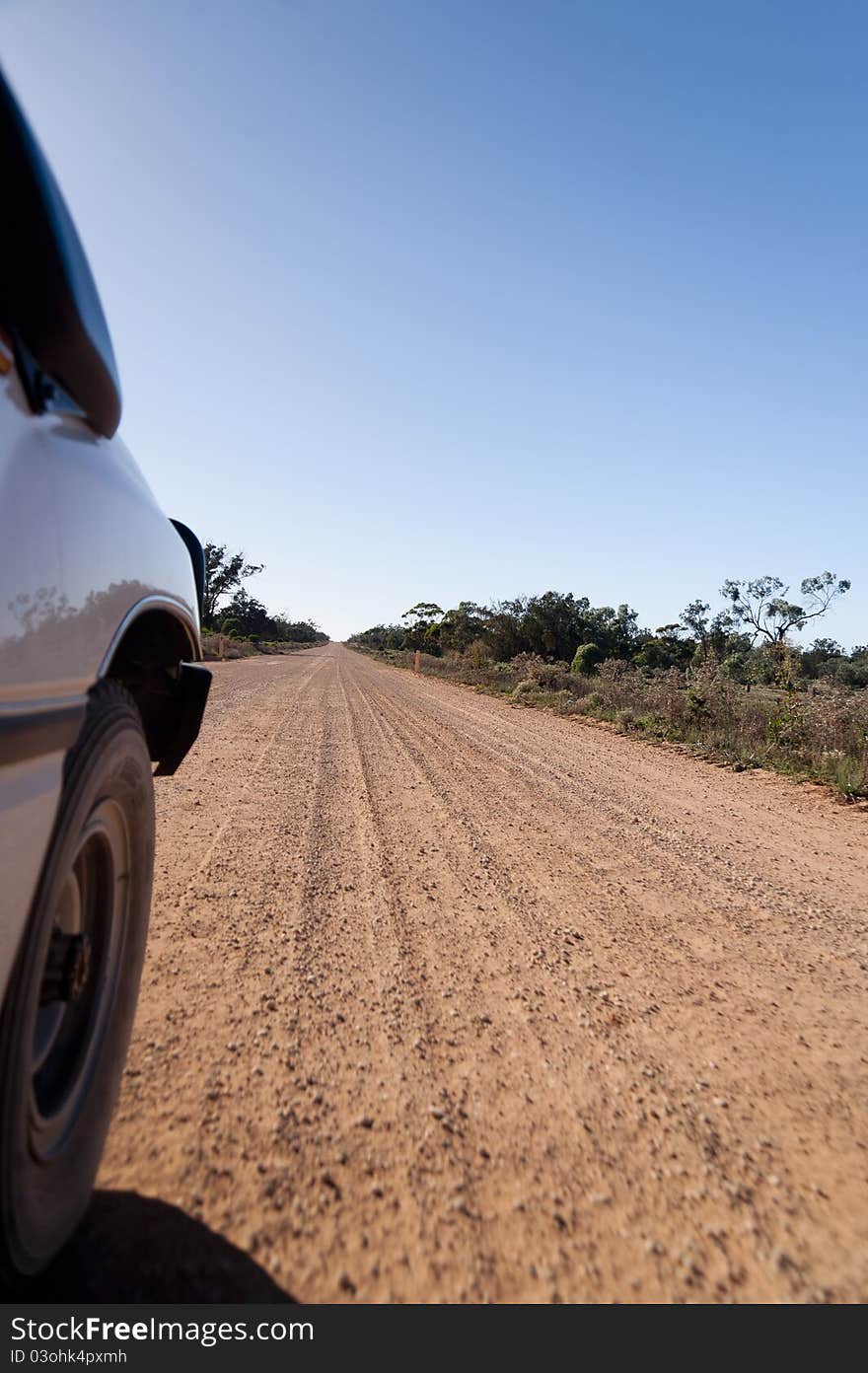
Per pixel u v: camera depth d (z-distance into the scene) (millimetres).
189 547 3012
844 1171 2398
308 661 49469
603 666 25922
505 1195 2168
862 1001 3705
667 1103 2721
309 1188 2121
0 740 1304
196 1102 2480
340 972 3631
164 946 3752
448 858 5797
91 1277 1740
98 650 1753
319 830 6355
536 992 3582
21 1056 1472
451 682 36125
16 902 1381
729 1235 2076
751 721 13602
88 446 1864
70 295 1376
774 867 6098
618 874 5676
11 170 1190
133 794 2143
